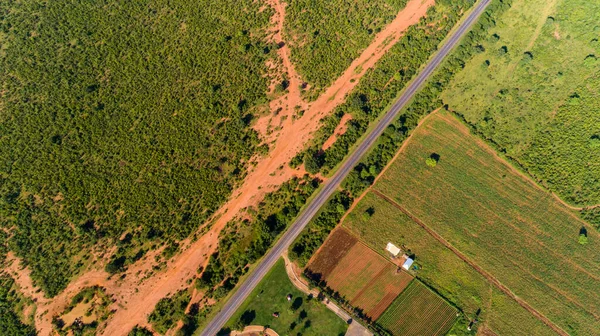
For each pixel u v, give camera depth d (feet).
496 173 324.60
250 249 301.43
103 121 351.25
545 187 314.55
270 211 317.63
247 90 364.17
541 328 273.13
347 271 297.74
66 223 313.53
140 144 341.00
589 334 269.23
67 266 301.22
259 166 334.03
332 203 316.19
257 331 284.00
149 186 324.60
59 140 343.05
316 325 282.36
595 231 298.56
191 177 328.49
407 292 287.89
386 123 347.97
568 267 290.15
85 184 325.62
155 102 359.25
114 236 309.63
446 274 292.40
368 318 281.54
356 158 335.26
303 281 295.89
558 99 343.67
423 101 352.90
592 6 370.12
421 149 338.54
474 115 348.38
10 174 330.95
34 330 282.97
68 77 371.56
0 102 362.33
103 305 290.35
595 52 354.13
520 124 338.34
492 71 363.15
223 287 291.17
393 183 326.65
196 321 286.66
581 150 320.91
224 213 317.63
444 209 313.94
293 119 351.87
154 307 290.35
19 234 310.45
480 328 274.98
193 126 347.97
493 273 291.17
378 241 306.14
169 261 303.89
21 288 294.66
